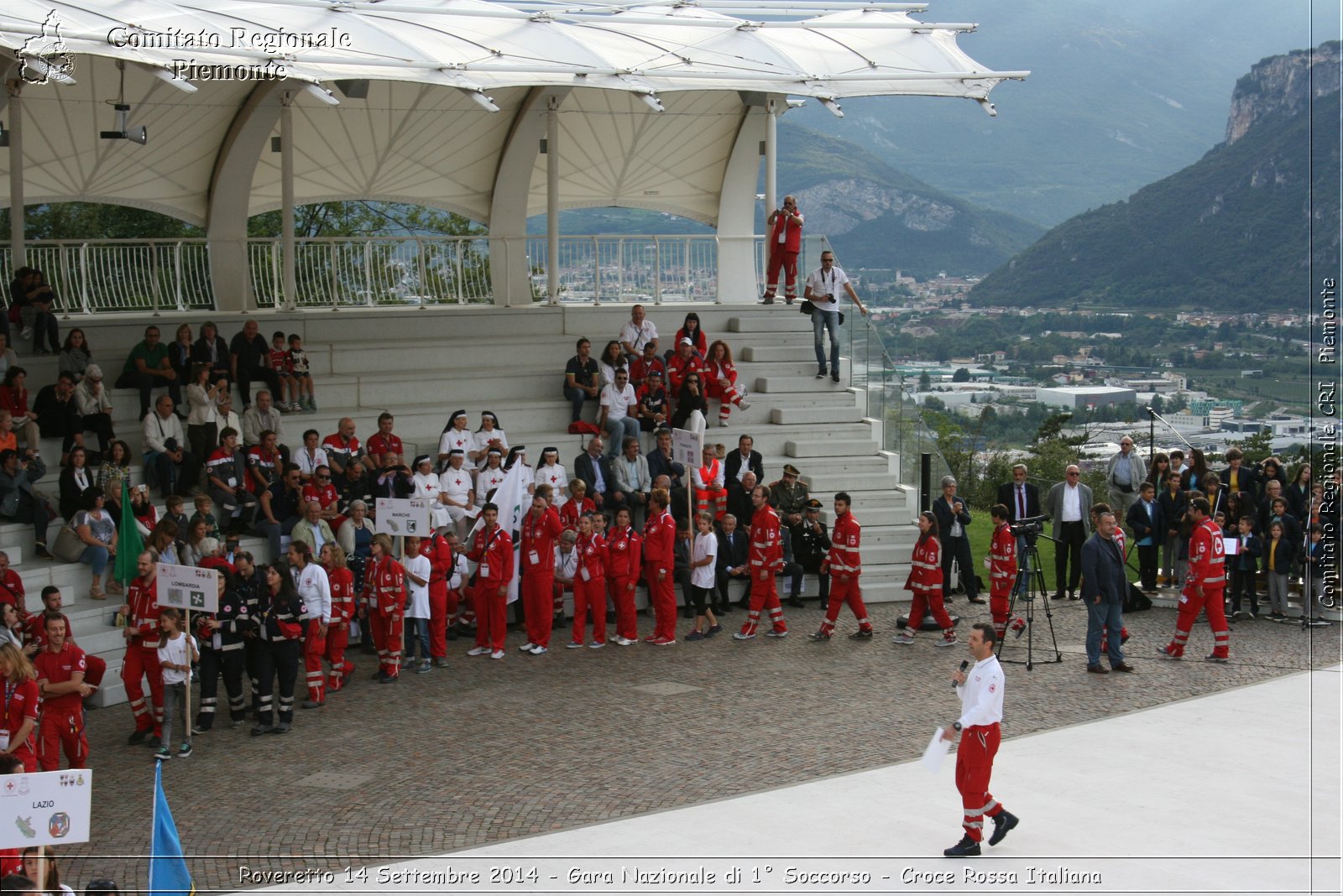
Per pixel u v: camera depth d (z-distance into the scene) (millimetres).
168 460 19109
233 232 28125
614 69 21922
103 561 16984
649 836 11102
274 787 12547
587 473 20953
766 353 26094
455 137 29312
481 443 21234
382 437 20219
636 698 15703
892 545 22234
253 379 22031
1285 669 17266
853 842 10945
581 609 18344
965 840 10648
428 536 16891
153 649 13984
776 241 28031
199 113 25891
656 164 31812
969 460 39500
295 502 18594
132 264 25328
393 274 27562
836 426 24312
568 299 29000
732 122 31016
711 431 23609
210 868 10469
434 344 24906
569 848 10828
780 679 16609
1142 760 13344
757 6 26031
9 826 8422
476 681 16578
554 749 13688
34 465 17797
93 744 14078
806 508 21500
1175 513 21422
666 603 18391
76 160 26359
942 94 24359
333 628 16047
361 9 21547
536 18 23438
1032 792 12320
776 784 12516
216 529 17156
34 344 21875
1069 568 23219
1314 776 12805
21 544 17266
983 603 21250
